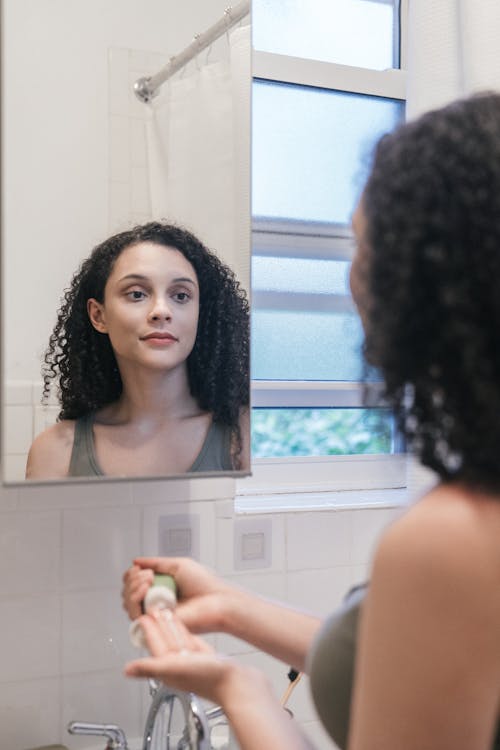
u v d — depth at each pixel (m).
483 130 0.65
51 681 1.34
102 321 1.26
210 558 1.46
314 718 1.51
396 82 1.76
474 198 0.63
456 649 0.61
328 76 1.69
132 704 1.39
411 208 0.66
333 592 1.56
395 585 0.63
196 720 1.03
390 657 0.63
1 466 1.19
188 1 1.32
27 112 1.20
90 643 1.37
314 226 1.70
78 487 1.36
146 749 1.15
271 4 1.67
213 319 1.34
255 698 0.78
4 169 1.18
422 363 0.66
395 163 0.68
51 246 1.22
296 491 1.68
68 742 1.35
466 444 0.64
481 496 0.64
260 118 1.65
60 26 1.22
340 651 0.77
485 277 0.63
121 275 1.27
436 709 0.62
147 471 1.28
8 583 1.32
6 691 1.32
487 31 1.51
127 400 1.27
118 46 1.26
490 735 0.64
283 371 1.68
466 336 0.63
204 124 1.33
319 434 1.72
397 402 0.70
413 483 1.58
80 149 1.24
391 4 1.79
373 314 0.69
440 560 0.61
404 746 0.63
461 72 1.54
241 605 1.03
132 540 1.40
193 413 1.31
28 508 1.33
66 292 1.23
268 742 0.75
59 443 1.22
